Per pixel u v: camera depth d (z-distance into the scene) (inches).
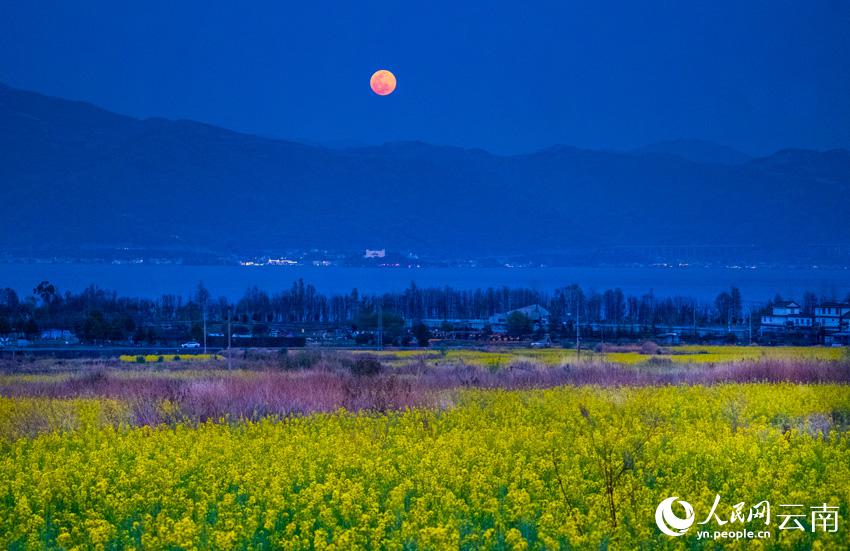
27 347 6176.2
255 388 2265.0
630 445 1339.8
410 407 1956.2
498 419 1752.0
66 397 2433.6
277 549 950.4
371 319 7775.6
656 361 3599.9
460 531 964.6
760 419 1700.3
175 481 1196.5
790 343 6535.4
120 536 981.8
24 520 1037.2
